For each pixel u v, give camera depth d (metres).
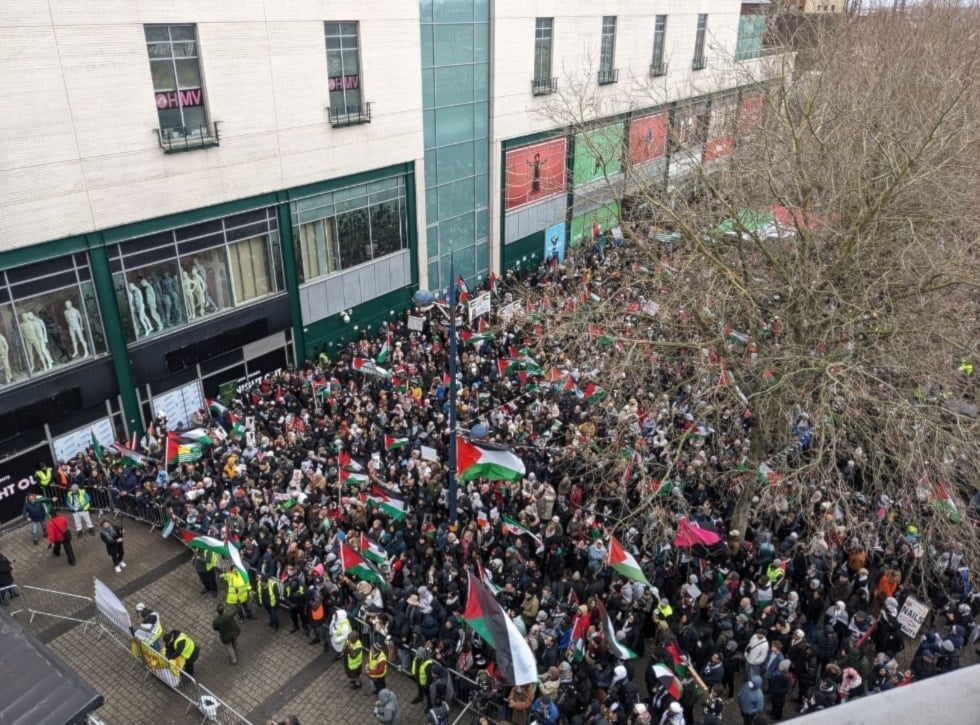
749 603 14.62
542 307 21.66
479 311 27.30
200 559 16.84
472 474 17.06
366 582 15.47
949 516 14.58
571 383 21.83
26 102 18.58
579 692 12.81
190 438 19.66
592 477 18.88
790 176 18.42
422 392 24.17
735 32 49.56
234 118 23.52
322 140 26.45
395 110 28.88
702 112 27.72
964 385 17.00
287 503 17.98
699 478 18.88
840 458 18.23
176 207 22.53
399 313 32.09
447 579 15.30
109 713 14.11
